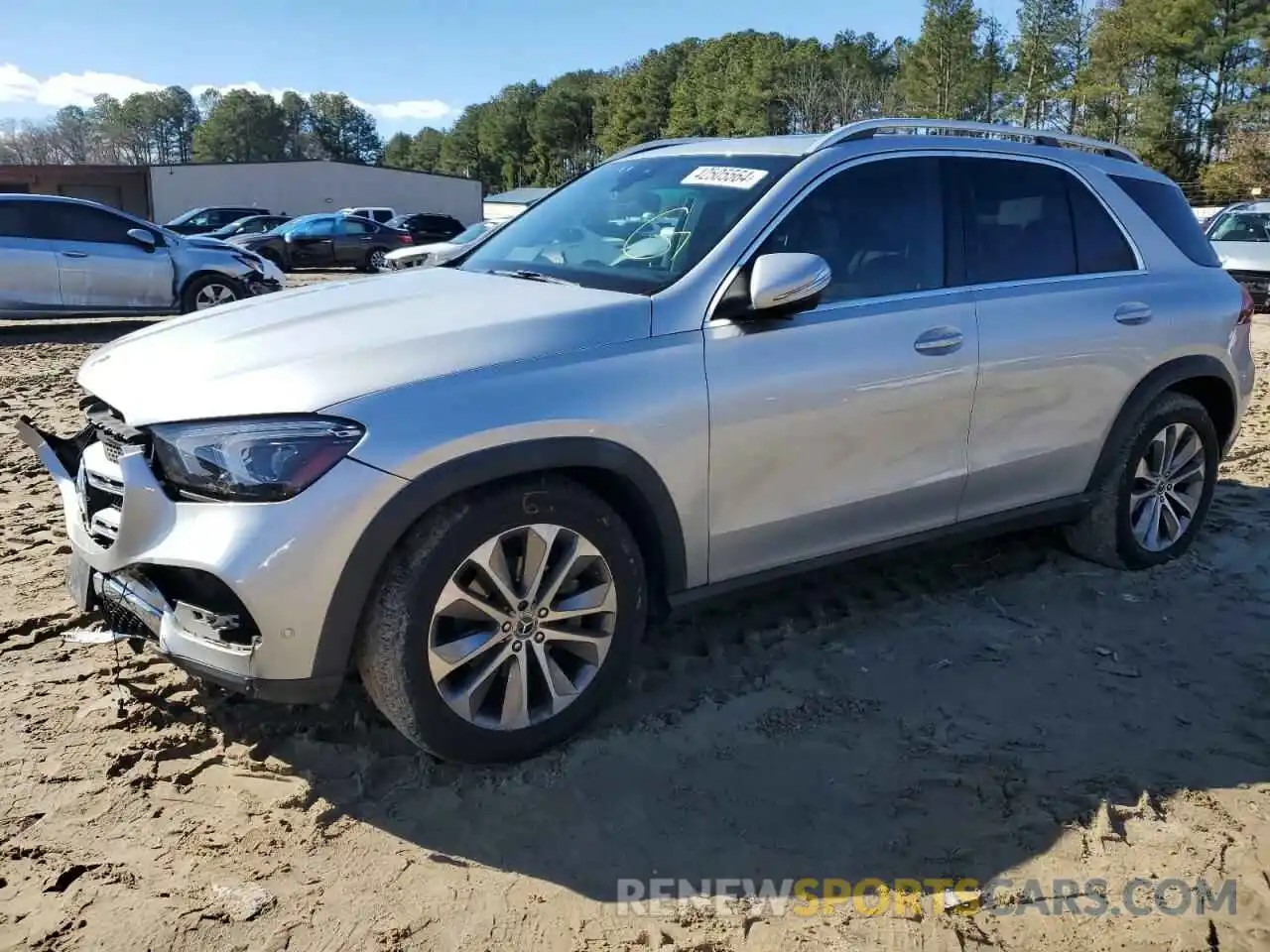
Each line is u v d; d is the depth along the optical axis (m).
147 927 2.30
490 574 2.75
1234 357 4.48
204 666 2.63
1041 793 2.87
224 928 2.31
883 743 3.10
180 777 2.83
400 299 3.25
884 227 3.58
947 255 3.70
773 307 3.08
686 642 3.71
